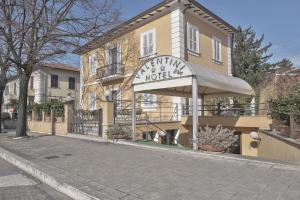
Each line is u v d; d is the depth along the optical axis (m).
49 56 14.87
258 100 16.89
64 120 15.73
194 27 17.27
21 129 15.01
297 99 8.30
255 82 34.34
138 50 18.50
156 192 4.81
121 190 4.98
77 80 38.03
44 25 13.77
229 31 20.56
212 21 18.59
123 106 17.52
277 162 6.52
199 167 6.53
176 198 4.50
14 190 5.59
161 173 6.07
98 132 12.80
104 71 21.16
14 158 8.54
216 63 19.36
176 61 9.10
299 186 4.90
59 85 35.97
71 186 5.25
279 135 8.80
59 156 8.65
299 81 12.12
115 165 7.01
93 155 8.57
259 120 12.84
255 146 13.12
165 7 16.44
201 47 17.84
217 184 5.16
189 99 16.30
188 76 8.77
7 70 16.55
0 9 13.34
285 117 8.98
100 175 6.06
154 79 9.80
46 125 17.89
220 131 8.23
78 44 14.93
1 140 13.97
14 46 14.00
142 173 6.12
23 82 15.06
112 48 20.42
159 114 16.98
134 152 8.85
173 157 7.84
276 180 5.30
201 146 8.22
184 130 15.95
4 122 25.45
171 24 16.30
